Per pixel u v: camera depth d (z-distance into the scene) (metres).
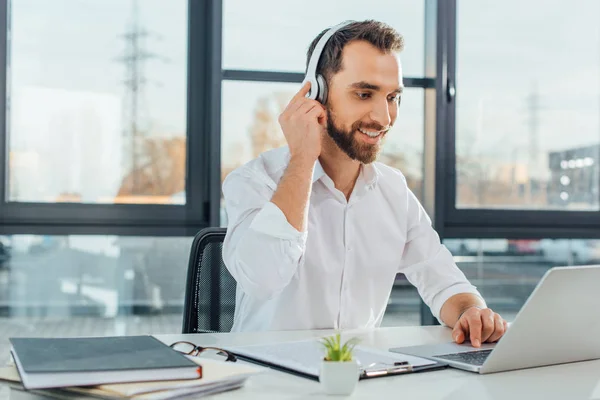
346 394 1.01
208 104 3.49
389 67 1.58
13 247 3.38
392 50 1.60
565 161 3.82
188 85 3.49
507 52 3.75
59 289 3.44
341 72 1.58
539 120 3.79
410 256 1.88
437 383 1.10
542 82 3.78
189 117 3.50
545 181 3.81
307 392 1.02
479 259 3.75
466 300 1.69
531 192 3.80
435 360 1.24
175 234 3.48
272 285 1.49
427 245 1.87
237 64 3.52
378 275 1.80
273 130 3.54
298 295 1.71
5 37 3.33
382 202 1.82
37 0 3.36
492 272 3.77
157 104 3.48
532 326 1.16
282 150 1.82
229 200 1.72
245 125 3.52
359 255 1.78
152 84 3.47
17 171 3.36
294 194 1.48
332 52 1.60
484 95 3.74
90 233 3.42
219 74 3.46
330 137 1.65
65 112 3.40
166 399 0.93
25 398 0.99
